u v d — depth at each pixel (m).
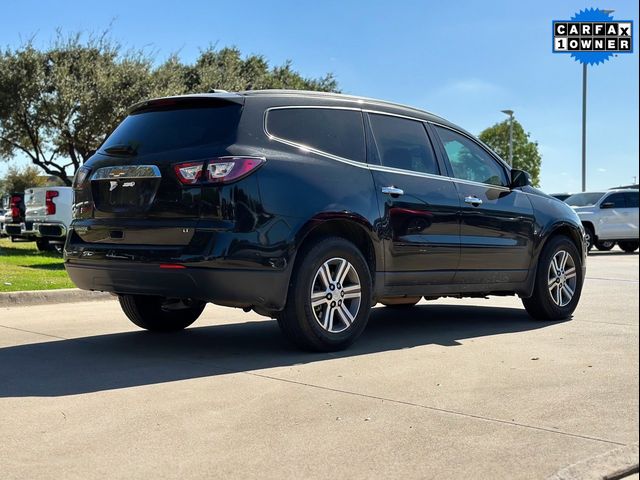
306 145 5.47
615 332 6.59
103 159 5.55
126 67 23.42
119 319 7.26
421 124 6.45
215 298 4.98
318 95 5.77
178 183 5.05
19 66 22.59
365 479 3.00
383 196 5.77
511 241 6.84
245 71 32.59
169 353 5.48
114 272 5.26
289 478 3.00
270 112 5.36
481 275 6.62
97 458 3.20
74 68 23.48
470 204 6.48
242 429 3.61
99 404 4.04
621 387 4.49
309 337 5.33
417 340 6.13
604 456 3.23
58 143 24.52
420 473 3.06
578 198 22.00
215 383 4.53
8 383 4.50
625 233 21.31
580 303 8.79
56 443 3.39
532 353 5.55
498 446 3.40
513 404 4.10
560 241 7.32
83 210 5.62
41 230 14.09
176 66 25.62
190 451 3.29
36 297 8.40
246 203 4.96
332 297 5.44
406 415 3.87
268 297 5.08
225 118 5.21
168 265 4.96
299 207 5.17
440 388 4.44
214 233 4.91
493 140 64.50
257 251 4.98
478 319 7.48
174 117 5.44
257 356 5.37
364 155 5.82
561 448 3.38
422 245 6.02
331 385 4.49
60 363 5.10
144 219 5.19
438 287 6.31
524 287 7.07
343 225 5.57
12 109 22.53
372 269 5.75
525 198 7.13
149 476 3.00
